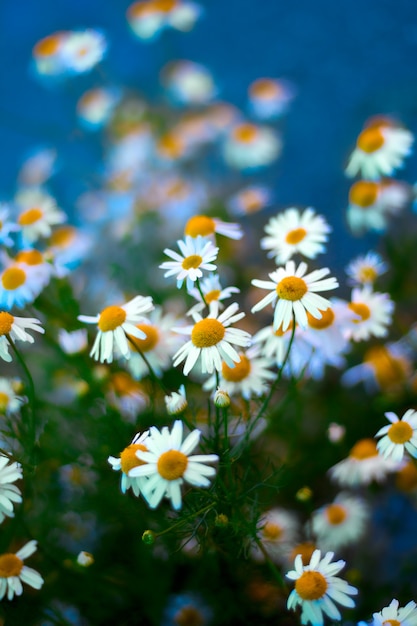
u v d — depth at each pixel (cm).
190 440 36
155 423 42
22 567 39
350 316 41
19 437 42
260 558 43
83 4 88
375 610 44
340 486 49
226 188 68
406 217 54
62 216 48
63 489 44
